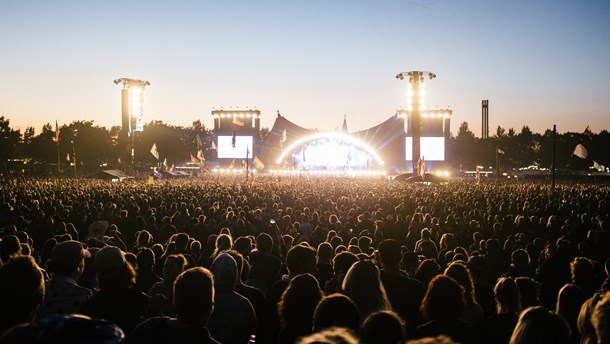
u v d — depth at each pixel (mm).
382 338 2992
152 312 5938
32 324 2631
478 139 151500
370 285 5273
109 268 5230
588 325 3689
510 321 5336
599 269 8406
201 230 14344
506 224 16516
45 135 120125
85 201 20562
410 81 65812
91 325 2613
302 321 4516
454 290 4555
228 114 92062
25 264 3266
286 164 90375
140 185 39625
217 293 5398
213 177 76875
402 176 62969
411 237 15578
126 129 69312
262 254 7871
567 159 126312
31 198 22688
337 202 26594
